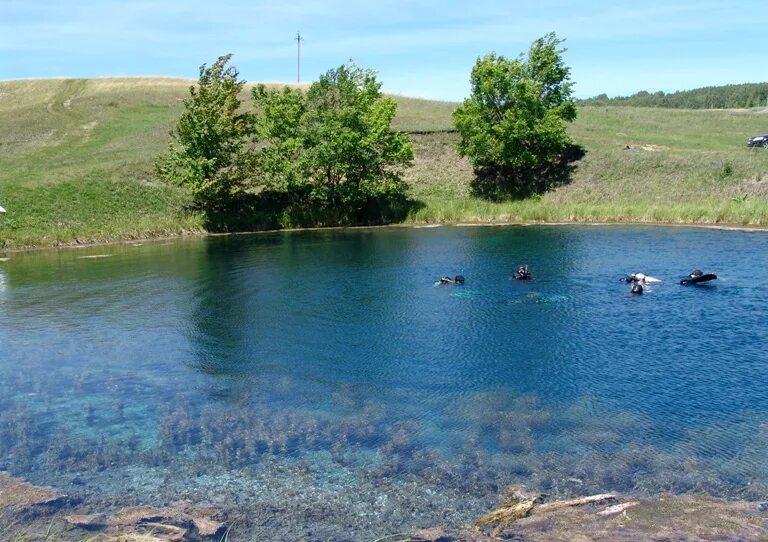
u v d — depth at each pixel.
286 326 18.53
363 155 43.94
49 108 73.75
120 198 43.94
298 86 90.50
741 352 15.23
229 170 43.44
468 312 19.48
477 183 52.62
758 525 8.23
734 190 43.56
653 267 25.45
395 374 14.44
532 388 13.39
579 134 62.50
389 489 9.56
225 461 10.55
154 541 8.20
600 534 8.05
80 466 10.46
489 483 9.63
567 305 19.95
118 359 15.95
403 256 30.22
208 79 43.44
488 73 49.59
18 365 15.63
